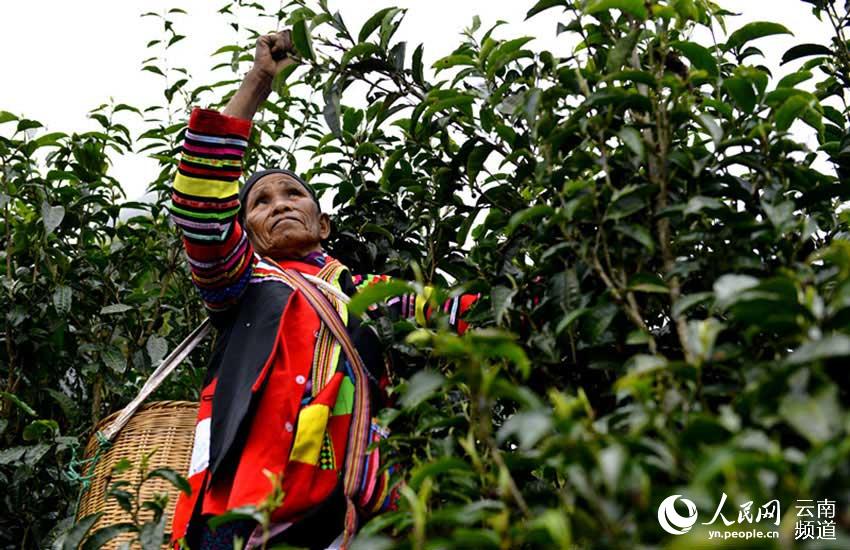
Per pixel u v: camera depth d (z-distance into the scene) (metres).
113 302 3.07
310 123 3.18
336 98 2.27
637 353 1.75
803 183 1.76
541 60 2.01
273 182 2.71
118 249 3.09
